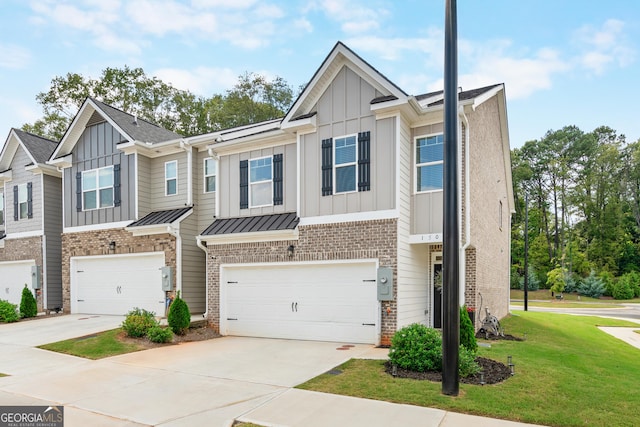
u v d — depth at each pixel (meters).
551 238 55.41
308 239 11.91
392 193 10.87
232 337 12.65
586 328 17.08
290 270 12.30
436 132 11.56
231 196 14.47
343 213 11.45
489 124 15.48
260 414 5.89
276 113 33.88
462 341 8.53
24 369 8.80
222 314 13.20
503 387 6.78
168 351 10.41
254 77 34.06
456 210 6.59
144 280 15.45
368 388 6.88
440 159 11.49
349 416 5.72
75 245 17.27
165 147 16.09
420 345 7.85
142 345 10.98
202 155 16.05
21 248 19.56
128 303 15.74
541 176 56.81
